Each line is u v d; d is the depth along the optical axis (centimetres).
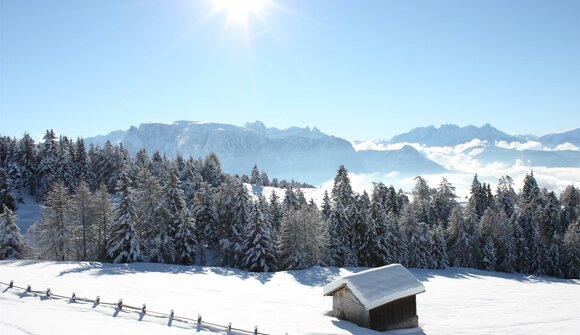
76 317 1759
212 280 3631
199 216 5909
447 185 9169
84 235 5188
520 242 6738
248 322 2056
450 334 2248
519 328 2377
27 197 8850
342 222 5962
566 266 6475
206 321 1948
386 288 2345
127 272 3659
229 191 6372
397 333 2252
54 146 9250
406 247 5966
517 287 4272
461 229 6600
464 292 3753
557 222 7462
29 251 5169
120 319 1812
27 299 2053
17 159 9106
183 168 10544
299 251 5212
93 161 10106
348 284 2348
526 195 9231
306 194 14525
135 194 5206
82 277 3184
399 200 9706
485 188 9388
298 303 2805
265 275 4269
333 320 2345
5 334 1448
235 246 5466
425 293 3628
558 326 2431
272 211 7312
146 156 11781
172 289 2939
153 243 4906
